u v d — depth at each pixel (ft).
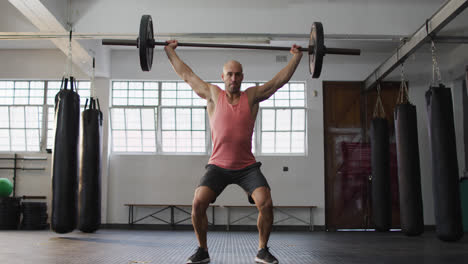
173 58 11.26
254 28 22.36
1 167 30.66
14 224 28.94
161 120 31.60
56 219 15.53
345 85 31.27
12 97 31.99
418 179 19.99
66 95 15.90
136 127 31.65
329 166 30.66
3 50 31.65
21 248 15.87
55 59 31.58
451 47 28.91
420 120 30.81
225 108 10.11
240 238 22.11
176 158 30.81
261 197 9.57
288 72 10.94
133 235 23.12
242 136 9.91
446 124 17.20
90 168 20.86
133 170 30.76
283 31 22.39
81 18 22.47
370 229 29.91
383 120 25.73
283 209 30.27
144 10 22.45
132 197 30.50
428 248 17.12
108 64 30.99
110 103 31.60
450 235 16.94
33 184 30.71
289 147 31.40
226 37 18.83
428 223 30.09
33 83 32.09
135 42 11.85
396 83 31.07
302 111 31.40
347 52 11.28
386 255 14.46
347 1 22.63
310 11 22.52
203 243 10.18
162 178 30.66
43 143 31.48
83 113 21.15
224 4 22.49
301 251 15.52
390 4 22.67
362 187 30.40
